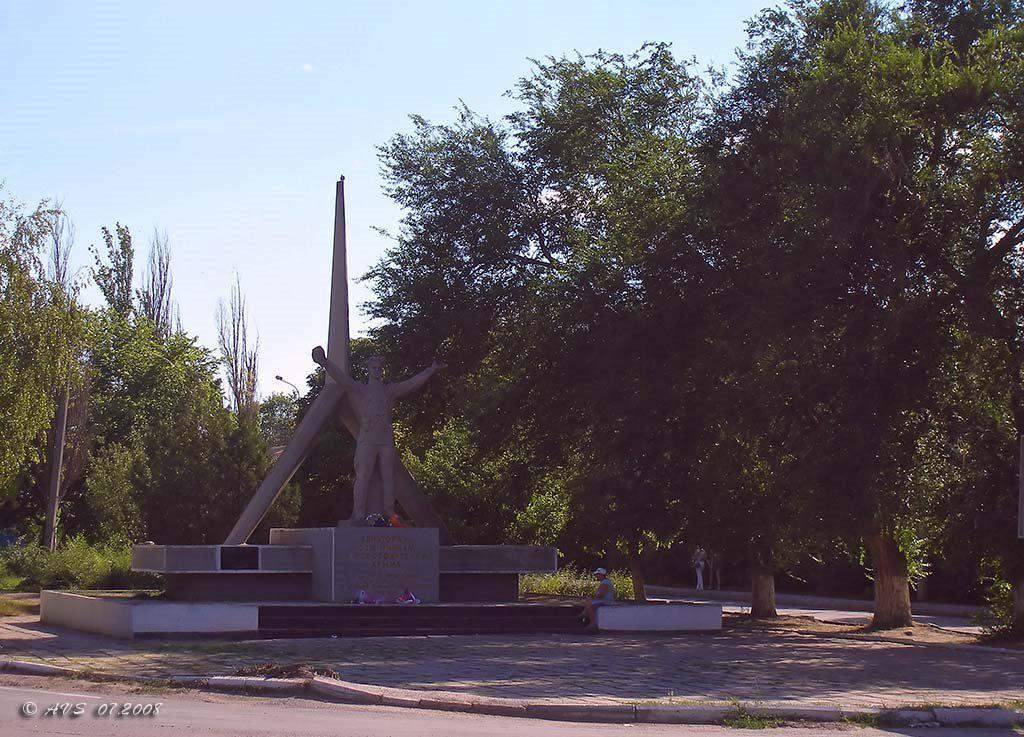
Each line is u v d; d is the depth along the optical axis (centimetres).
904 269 2183
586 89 3403
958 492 2375
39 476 4775
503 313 3425
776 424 2467
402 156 3550
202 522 3528
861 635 2527
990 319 2166
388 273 3506
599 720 1204
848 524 2273
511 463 3278
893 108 2145
